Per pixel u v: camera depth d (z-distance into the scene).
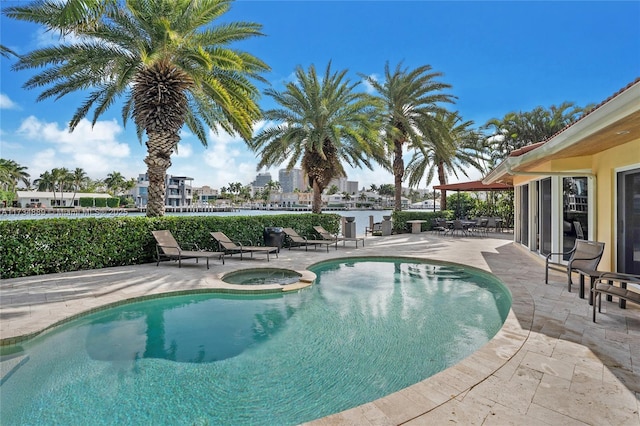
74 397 3.20
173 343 4.47
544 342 3.91
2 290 6.32
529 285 6.75
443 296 6.78
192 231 10.26
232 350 4.27
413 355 4.15
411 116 18.39
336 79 15.16
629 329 4.31
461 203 26.70
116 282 7.03
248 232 11.80
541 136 23.27
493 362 3.42
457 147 22.33
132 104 10.90
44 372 3.66
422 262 10.42
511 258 10.45
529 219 11.01
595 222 7.20
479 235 18.48
